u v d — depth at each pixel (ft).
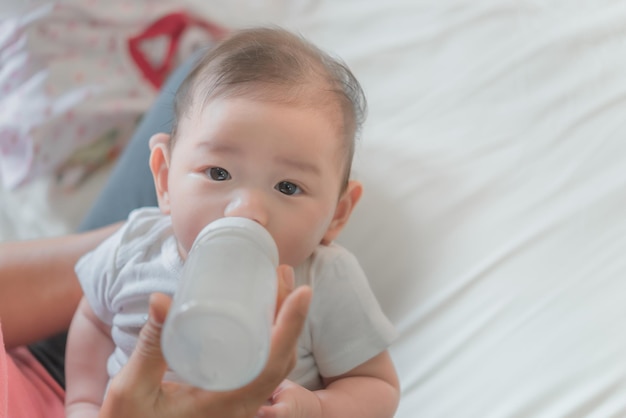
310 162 2.34
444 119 4.40
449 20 5.10
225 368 1.68
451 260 3.60
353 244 3.89
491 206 3.77
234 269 1.82
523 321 3.17
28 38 5.78
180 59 6.26
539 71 4.46
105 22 6.05
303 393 2.39
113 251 2.92
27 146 5.61
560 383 2.88
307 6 5.90
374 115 4.61
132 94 6.00
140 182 4.01
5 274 3.30
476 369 3.09
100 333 3.10
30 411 2.81
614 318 3.04
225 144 2.31
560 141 3.97
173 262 2.75
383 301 3.68
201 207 2.33
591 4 4.81
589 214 3.51
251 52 2.56
